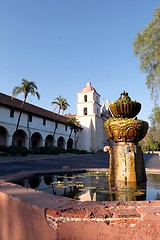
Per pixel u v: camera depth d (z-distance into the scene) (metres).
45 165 17.39
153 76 15.42
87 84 55.34
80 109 53.50
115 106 5.63
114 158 5.30
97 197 3.90
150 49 15.70
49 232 1.80
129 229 1.70
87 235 1.71
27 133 33.50
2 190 2.64
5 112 29.78
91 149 50.69
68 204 1.96
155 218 1.70
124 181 5.03
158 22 15.80
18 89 29.66
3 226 2.50
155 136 49.34
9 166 15.87
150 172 7.95
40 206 1.90
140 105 5.70
